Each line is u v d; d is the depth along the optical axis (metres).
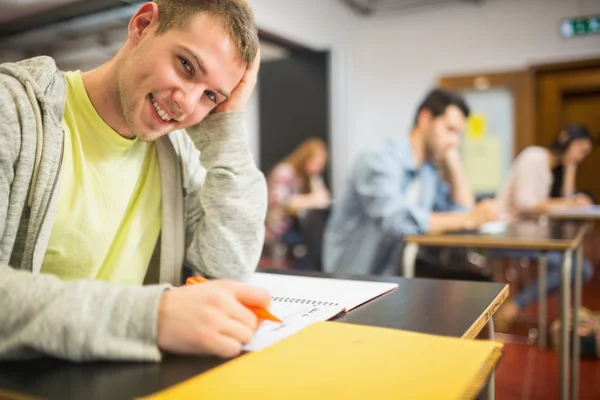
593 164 4.92
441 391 0.38
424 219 2.19
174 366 0.46
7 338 0.46
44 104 0.66
